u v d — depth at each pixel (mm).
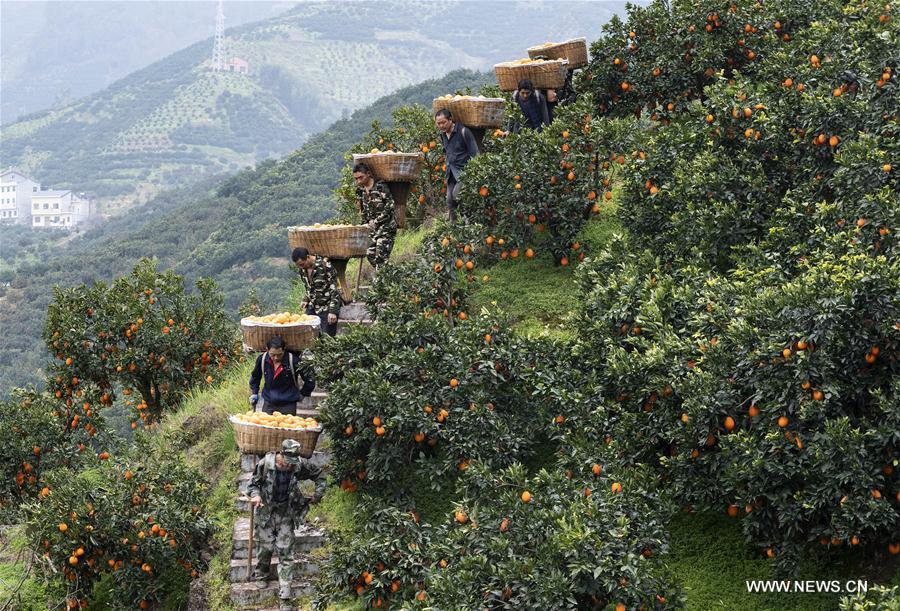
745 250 10133
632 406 8625
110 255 88812
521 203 12102
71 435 13617
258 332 9750
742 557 8039
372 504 9023
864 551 7613
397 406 8953
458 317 10844
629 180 11695
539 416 9375
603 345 9156
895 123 9398
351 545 8070
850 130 9906
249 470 11125
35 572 11023
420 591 7371
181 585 10422
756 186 10508
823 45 11484
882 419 7176
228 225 78875
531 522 7094
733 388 7758
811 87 10805
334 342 9898
